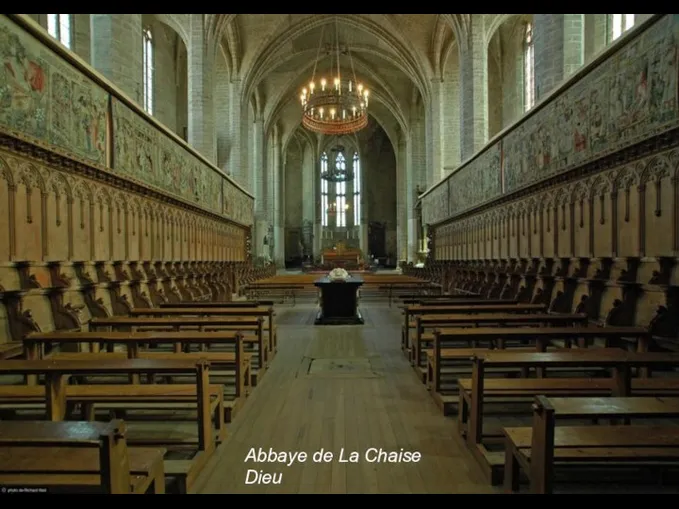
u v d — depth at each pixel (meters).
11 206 7.64
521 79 25.36
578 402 3.06
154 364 4.23
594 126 10.44
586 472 3.91
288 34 29.91
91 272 9.91
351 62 34.62
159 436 4.88
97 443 2.27
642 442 2.88
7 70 7.59
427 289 20.52
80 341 5.66
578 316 7.22
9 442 2.24
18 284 7.59
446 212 25.81
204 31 21.47
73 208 9.48
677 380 4.59
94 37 13.62
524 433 3.54
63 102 9.20
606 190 9.96
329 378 7.32
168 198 14.84
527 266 13.47
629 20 14.06
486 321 7.18
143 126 13.13
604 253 10.05
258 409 5.82
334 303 13.55
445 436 4.92
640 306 7.99
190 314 9.16
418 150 40.31
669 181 8.06
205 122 21.23
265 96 37.97
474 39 22.28
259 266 32.50
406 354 9.03
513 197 15.48
